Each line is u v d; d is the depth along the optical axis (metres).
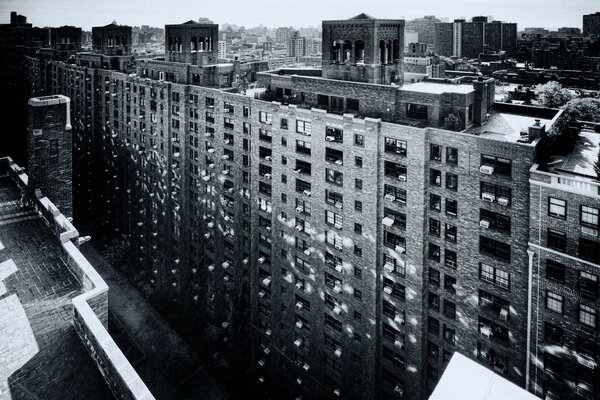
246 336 93.44
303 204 74.00
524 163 50.12
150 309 113.38
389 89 61.69
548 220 48.84
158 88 103.19
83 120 141.25
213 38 103.00
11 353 27.72
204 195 97.62
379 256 65.44
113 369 25.03
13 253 37.16
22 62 180.38
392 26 67.50
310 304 76.81
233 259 93.19
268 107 76.25
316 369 78.56
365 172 63.69
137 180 119.25
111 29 132.50
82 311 28.61
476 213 55.06
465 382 29.56
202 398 90.38
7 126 170.12
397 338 66.50
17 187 49.38
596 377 48.53
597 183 44.75
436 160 57.34
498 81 142.00
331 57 70.00
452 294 59.56
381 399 71.00
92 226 142.88
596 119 88.94
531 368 53.28
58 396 25.52
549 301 50.47
